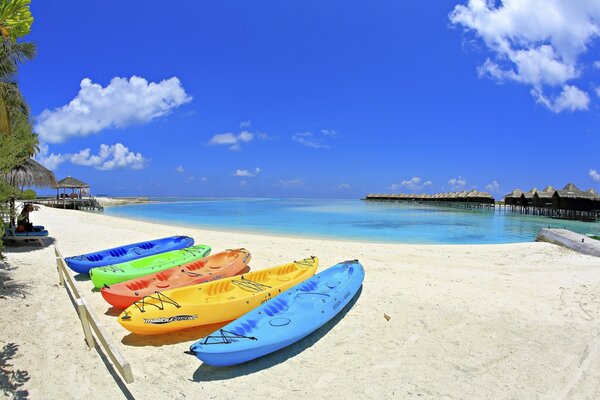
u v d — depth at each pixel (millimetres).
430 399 4355
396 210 44906
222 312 6062
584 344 5801
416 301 7672
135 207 49812
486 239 18781
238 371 4910
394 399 4348
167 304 5742
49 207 35812
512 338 6004
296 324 5527
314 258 9297
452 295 8102
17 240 12727
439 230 22672
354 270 8383
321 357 5320
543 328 6402
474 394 4473
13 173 12047
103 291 6551
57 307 6824
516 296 8102
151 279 7625
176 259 9578
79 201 40281
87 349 5297
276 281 7938
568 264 11398
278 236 18703
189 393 4387
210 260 9227
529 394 4488
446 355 5426
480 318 6812
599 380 4797
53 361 4941
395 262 11484
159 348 5488
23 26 3594
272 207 52062
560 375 4910
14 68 8406
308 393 4441
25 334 5652
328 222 27234
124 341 5676
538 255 12797
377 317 6820
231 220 28375
